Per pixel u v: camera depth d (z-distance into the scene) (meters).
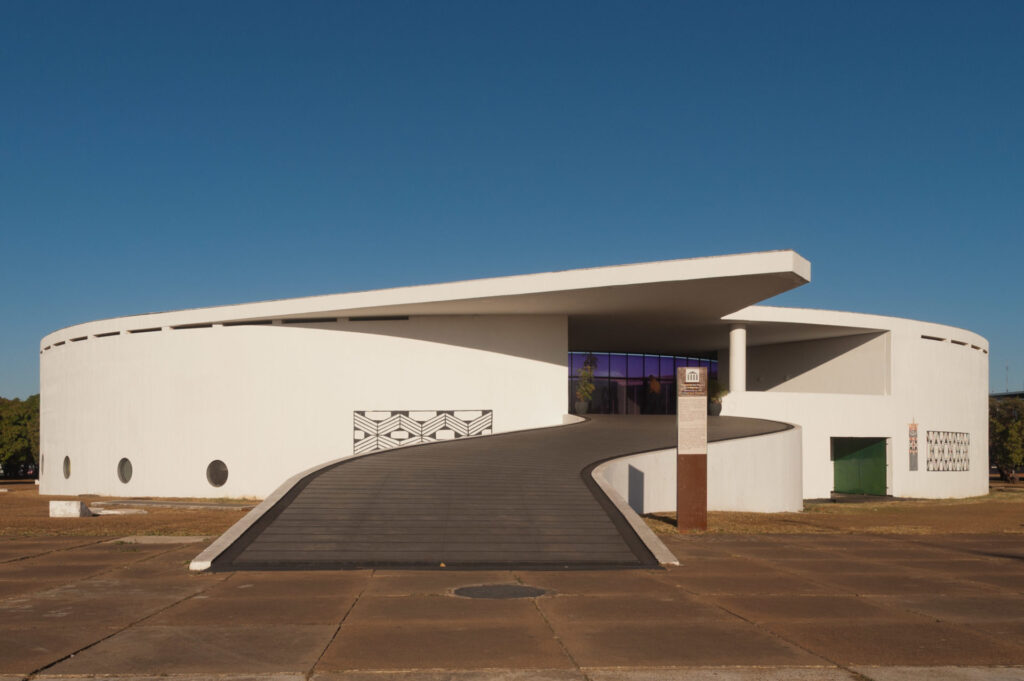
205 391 30.33
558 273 24.41
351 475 16.55
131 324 33.28
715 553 12.43
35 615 7.76
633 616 7.89
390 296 27.06
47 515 19.42
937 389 36.62
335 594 8.87
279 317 30.03
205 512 20.89
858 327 34.28
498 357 29.48
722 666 6.20
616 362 43.09
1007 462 57.00
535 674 5.96
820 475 33.25
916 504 30.50
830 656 6.51
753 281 22.81
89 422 34.19
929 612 8.20
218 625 7.38
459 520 13.14
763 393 32.78
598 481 16.00
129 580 9.65
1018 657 6.52
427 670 6.04
